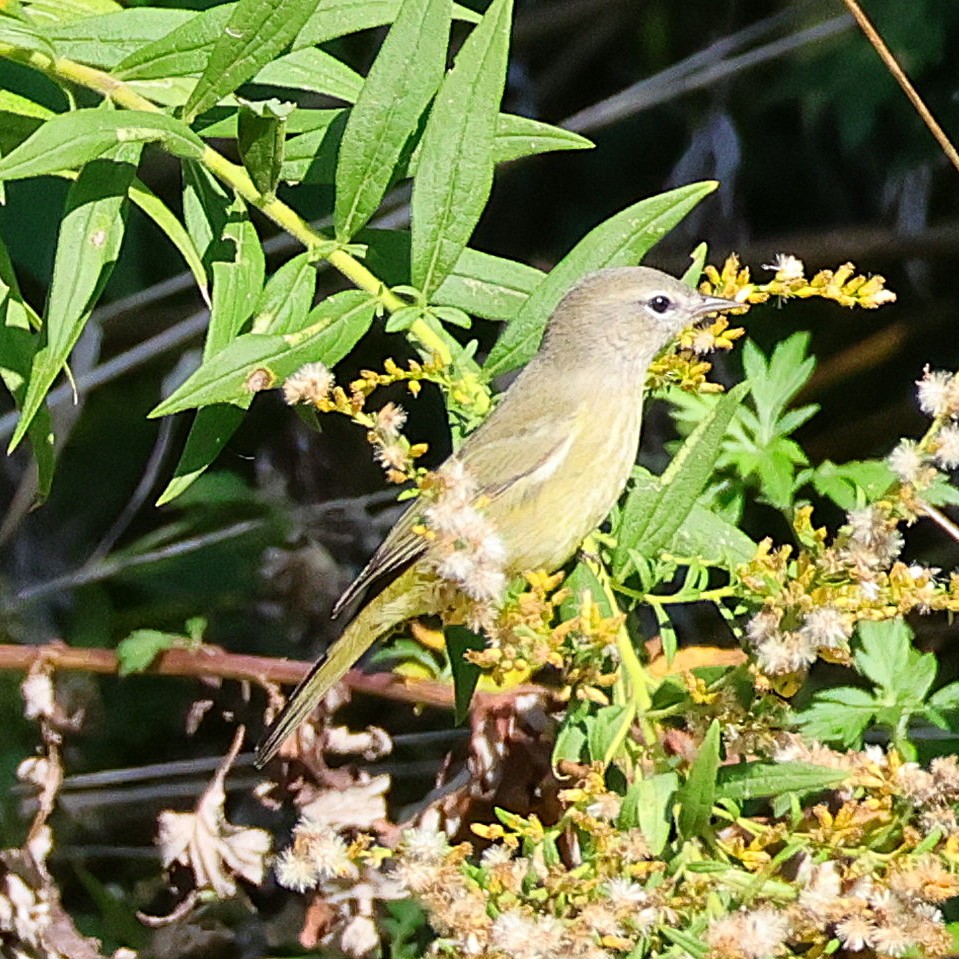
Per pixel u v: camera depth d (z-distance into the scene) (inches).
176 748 456.4
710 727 244.2
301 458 496.7
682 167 563.2
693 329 317.7
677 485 278.4
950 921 317.7
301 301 287.9
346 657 321.1
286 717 315.6
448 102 290.5
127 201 286.5
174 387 505.7
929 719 321.4
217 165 293.7
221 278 282.8
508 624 252.5
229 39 280.2
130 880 424.2
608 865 238.1
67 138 267.4
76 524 527.8
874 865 238.4
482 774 307.4
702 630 433.1
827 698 310.2
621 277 335.0
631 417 333.7
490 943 230.2
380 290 296.8
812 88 529.3
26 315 304.7
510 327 301.3
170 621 482.9
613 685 271.0
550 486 321.1
